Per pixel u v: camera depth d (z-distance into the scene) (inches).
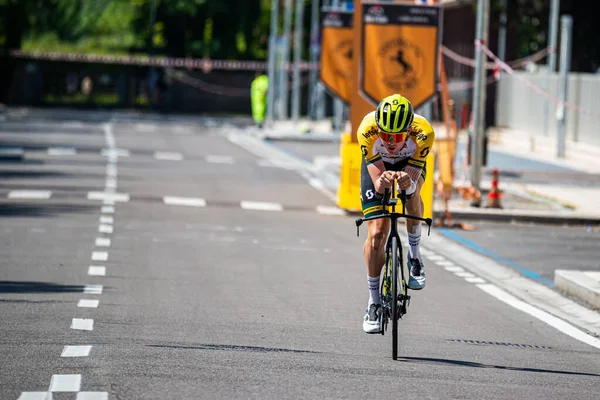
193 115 6702.8
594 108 3841.0
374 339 1060.5
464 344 1058.1
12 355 923.4
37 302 1180.5
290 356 958.4
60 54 6924.2
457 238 1924.2
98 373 866.1
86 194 2309.3
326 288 1353.3
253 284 1360.7
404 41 2208.4
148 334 1035.3
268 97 5890.8
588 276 1434.5
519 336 1117.7
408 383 872.3
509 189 2568.9
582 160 3494.1
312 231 1910.7
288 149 4037.9
